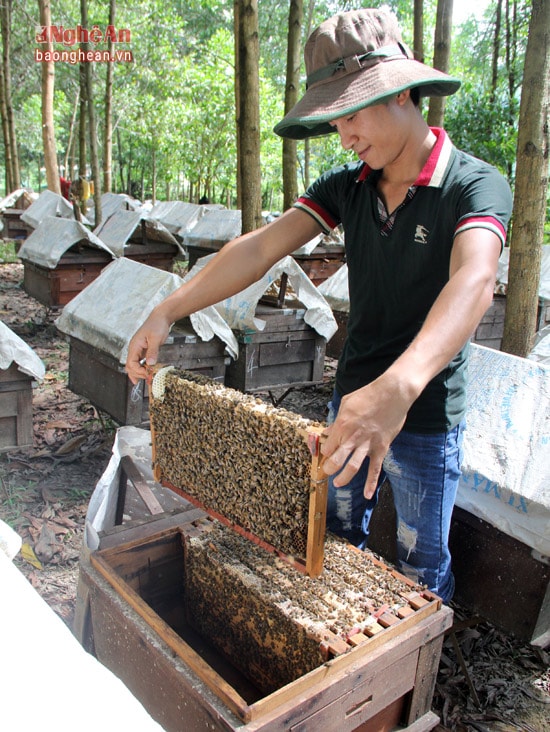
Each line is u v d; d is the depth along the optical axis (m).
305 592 1.67
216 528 2.01
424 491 1.90
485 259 1.35
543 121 2.62
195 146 20.89
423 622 1.57
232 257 1.86
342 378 2.05
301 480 1.36
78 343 3.77
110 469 2.36
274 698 1.29
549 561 2.02
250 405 1.44
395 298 1.79
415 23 5.34
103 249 6.58
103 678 0.74
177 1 21.98
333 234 8.06
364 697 1.45
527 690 2.24
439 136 1.64
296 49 5.99
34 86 19.81
